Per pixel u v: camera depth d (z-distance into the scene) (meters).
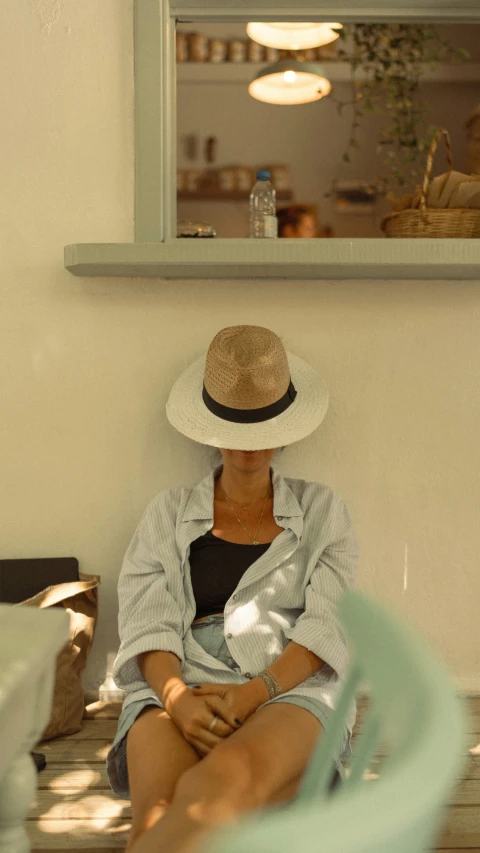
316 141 3.41
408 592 2.55
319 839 0.43
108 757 1.76
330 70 3.08
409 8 2.47
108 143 2.41
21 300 2.46
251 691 1.72
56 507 2.51
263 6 2.44
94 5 2.38
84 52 2.39
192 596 1.97
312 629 1.83
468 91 3.04
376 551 2.54
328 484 2.53
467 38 2.81
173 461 2.50
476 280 2.48
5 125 2.41
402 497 2.53
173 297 2.47
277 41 2.94
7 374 2.48
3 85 2.40
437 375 2.51
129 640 1.86
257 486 2.04
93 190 2.43
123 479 2.51
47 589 2.27
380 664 0.73
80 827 1.80
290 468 2.53
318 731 1.64
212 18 2.46
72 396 2.49
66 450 2.50
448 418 2.52
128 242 2.41
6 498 2.51
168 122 2.44
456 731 0.52
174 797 1.34
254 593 1.96
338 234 3.49
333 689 1.79
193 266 2.29
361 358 2.50
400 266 2.27
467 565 2.54
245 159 3.41
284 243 2.23
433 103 3.08
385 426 2.52
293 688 1.77
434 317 2.49
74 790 1.96
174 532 2.03
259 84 3.29
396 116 3.10
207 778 1.34
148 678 1.79
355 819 0.44
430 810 0.47
